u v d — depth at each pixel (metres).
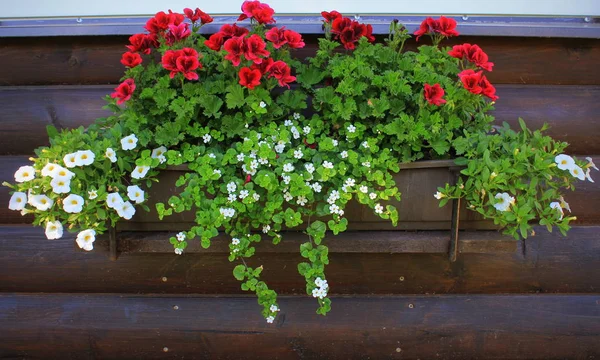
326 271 1.66
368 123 1.44
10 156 1.71
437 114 1.36
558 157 1.31
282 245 1.45
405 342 1.71
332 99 1.41
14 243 1.69
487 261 1.68
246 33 1.44
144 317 1.70
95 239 1.43
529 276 1.70
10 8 1.71
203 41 1.52
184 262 1.67
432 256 1.66
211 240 1.44
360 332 1.70
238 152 1.38
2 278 1.71
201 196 1.34
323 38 1.65
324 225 1.33
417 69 1.42
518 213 1.28
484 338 1.71
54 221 1.32
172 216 1.41
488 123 1.53
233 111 1.48
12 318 1.72
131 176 1.31
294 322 1.69
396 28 1.51
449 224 1.43
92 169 1.33
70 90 1.70
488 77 1.71
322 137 1.40
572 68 1.71
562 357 1.73
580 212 1.70
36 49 1.69
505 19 1.73
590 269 1.70
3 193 1.70
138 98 1.43
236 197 1.33
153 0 1.72
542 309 1.70
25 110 1.69
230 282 1.68
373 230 1.47
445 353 1.72
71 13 1.71
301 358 1.72
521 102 1.70
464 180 1.37
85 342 1.72
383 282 1.68
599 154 1.71
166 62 1.34
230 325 1.70
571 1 1.71
